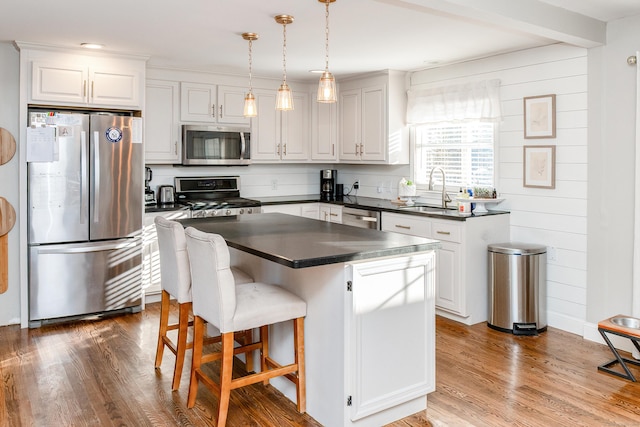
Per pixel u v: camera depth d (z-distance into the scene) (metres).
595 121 3.79
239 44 4.15
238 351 2.97
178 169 5.57
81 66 4.37
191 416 2.77
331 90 2.84
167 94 5.19
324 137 6.07
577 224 4.03
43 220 4.22
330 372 2.63
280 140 5.91
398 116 5.41
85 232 4.39
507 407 2.86
